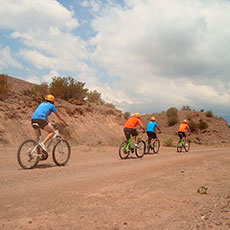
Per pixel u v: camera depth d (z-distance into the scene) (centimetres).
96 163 944
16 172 717
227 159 1116
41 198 441
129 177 646
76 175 681
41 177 646
